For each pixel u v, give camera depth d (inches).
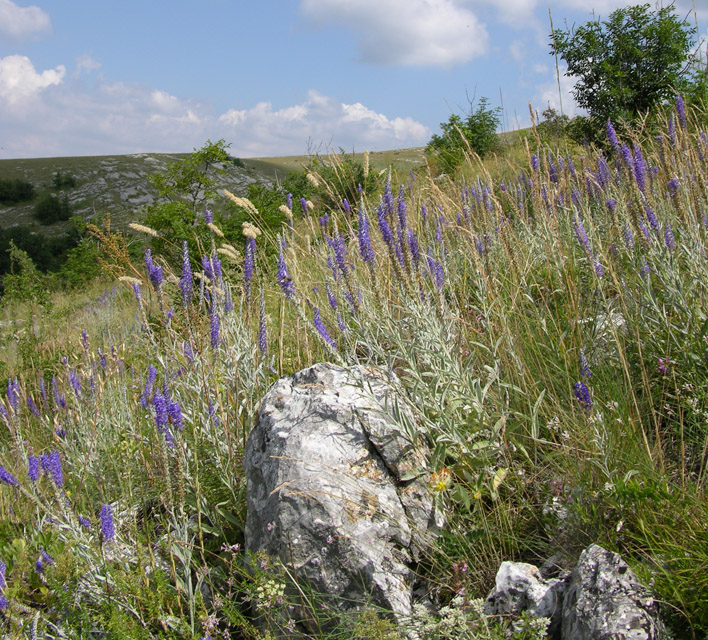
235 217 348.5
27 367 328.5
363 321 131.3
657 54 388.5
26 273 561.9
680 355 124.6
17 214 2420.0
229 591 111.5
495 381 135.2
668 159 164.1
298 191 414.9
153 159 3073.3
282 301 171.0
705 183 152.5
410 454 118.4
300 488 111.0
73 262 769.6
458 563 103.7
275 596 101.7
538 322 146.1
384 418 121.2
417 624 95.5
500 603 93.9
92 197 2539.4
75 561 115.7
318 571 105.7
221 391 158.1
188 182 348.5
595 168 215.2
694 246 132.9
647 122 326.3
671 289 127.9
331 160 232.1
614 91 382.0
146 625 105.0
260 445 126.0
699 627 76.2
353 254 159.2
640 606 78.0
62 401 198.8
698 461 109.0
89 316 445.1
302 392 130.0
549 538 104.0
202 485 134.2
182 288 146.9
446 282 161.2
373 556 105.1
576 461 112.0
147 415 162.1
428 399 121.0
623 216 149.1
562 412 121.2
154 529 135.9
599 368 132.8
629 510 96.7
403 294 125.2
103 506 112.1
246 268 163.5
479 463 116.0
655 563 86.9
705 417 107.0
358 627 93.4
